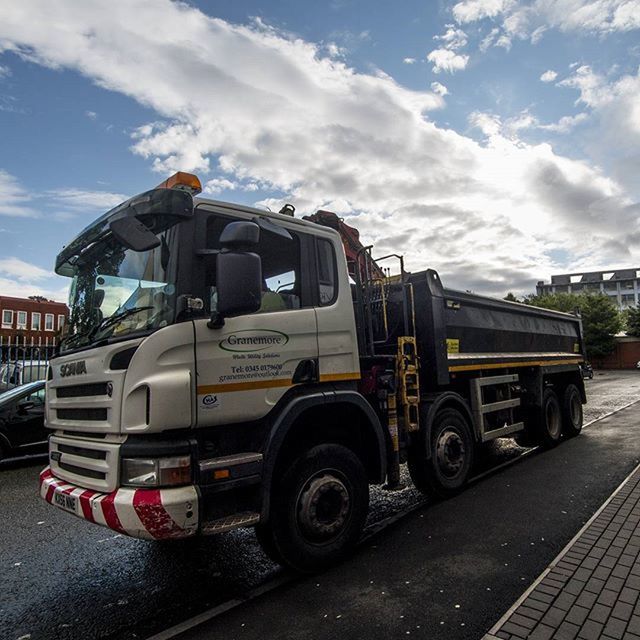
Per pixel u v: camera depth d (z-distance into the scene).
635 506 4.94
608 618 2.92
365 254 5.33
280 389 3.75
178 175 3.78
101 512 3.05
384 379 4.80
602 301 51.22
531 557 3.93
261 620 3.17
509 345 7.59
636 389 21.72
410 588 3.49
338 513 3.98
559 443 8.84
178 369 3.19
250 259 3.29
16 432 8.73
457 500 5.59
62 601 3.60
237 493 3.46
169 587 3.77
